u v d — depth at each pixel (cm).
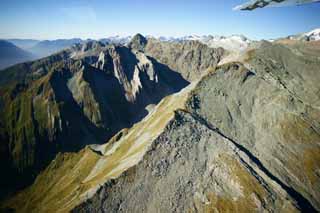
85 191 6769
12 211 10944
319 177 7506
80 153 12331
